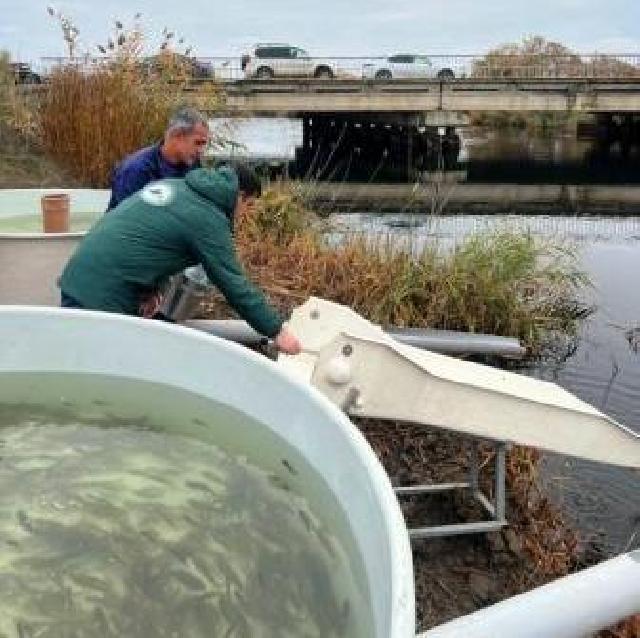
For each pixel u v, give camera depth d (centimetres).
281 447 193
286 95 2098
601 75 2631
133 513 176
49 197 431
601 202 1531
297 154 2073
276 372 200
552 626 181
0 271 385
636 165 2194
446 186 1719
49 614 148
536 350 592
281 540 163
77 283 297
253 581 153
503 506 295
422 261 582
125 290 295
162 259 293
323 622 139
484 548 296
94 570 159
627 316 680
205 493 182
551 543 313
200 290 341
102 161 740
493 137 3089
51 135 793
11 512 178
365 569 141
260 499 177
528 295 639
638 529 348
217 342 216
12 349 232
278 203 648
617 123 2719
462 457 350
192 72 898
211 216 286
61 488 186
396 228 724
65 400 222
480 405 260
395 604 115
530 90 2189
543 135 3186
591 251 966
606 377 559
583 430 264
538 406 262
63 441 205
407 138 2339
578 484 377
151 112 757
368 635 129
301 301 515
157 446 202
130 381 229
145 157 386
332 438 173
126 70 782
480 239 645
